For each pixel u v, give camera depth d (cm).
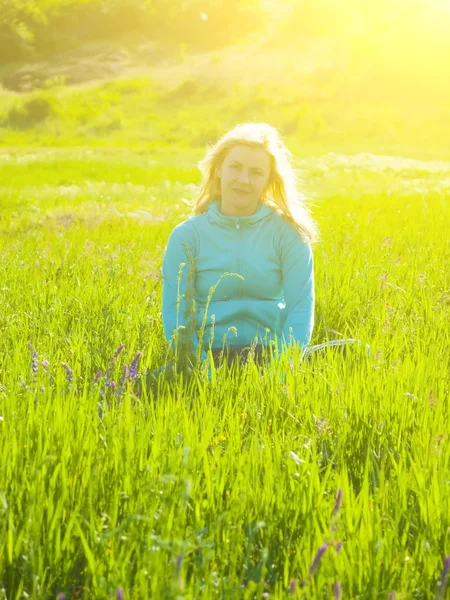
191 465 286
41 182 2944
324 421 334
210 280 486
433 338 530
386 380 404
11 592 233
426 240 1060
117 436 309
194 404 367
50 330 515
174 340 427
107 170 3619
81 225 1395
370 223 1289
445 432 343
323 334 593
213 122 9450
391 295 671
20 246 991
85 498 267
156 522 247
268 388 392
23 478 268
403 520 269
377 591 225
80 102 10688
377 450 339
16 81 12800
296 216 495
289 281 489
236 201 481
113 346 478
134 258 898
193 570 230
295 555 249
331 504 269
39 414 333
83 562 244
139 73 12781
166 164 4303
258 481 279
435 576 236
